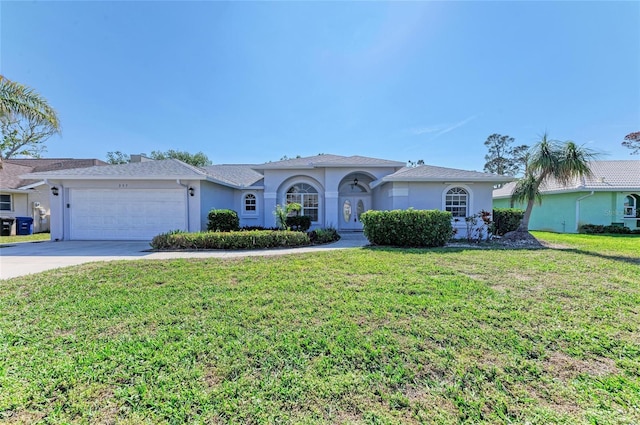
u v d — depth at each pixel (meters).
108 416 2.38
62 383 2.75
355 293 5.21
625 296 5.01
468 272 6.68
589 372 2.97
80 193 14.24
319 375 2.90
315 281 6.00
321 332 3.76
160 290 5.49
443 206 14.33
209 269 7.10
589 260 7.95
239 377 2.87
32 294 5.29
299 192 18.09
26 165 26.84
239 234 10.87
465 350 3.35
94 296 5.18
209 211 14.90
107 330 3.86
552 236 15.52
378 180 16.28
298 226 16.11
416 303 4.69
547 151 11.76
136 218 14.17
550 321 4.05
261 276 6.43
